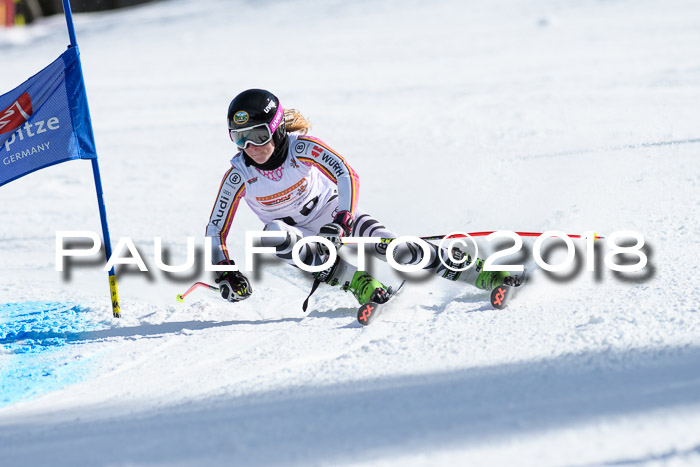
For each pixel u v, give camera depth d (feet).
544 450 18.08
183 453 20.34
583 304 31.68
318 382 25.98
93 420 24.89
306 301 35.76
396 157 76.74
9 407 28.35
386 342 30.09
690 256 37.14
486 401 21.67
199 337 35.40
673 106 83.10
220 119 110.22
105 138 104.78
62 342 37.06
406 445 19.13
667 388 20.97
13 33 270.05
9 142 38.52
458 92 110.01
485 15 200.44
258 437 20.89
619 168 57.98
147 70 166.20
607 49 133.59
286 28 218.38
